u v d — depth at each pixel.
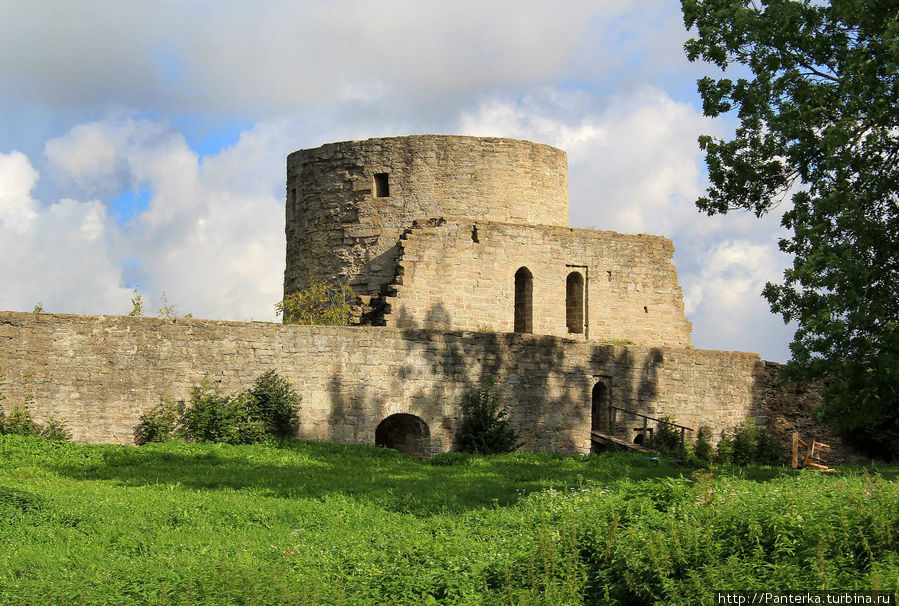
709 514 16.70
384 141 42.59
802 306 26.81
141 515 21.02
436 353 34.91
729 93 28.61
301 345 33.09
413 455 34.81
